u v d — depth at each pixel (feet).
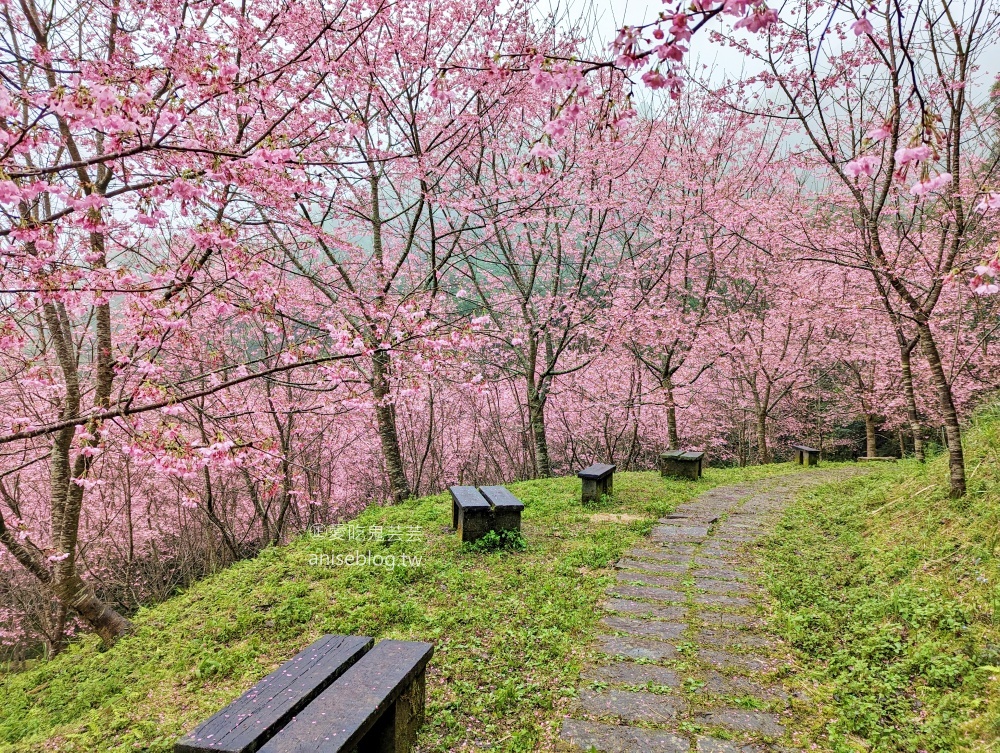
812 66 18.47
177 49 13.99
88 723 11.95
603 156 32.58
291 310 28.07
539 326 39.47
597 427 59.57
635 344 43.39
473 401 54.03
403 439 58.85
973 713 8.91
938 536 15.28
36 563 22.09
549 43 32.09
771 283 44.14
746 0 5.90
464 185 34.17
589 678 11.42
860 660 11.16
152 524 48.19
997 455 18.26
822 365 53.47
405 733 9.39
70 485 20.83
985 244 19.17
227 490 47.73
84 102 10.14
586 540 20.40
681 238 36.52
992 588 11.69
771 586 15.40
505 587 16.24
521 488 31.65
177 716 11.55
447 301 37.68
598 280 43.37
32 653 47.52
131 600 51.08
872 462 44.27
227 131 23.93
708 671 11.48
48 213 22.03
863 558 16.28
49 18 18.85
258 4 24.80
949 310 32.22
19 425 17.25
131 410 13.08
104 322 20.04
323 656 9.97
